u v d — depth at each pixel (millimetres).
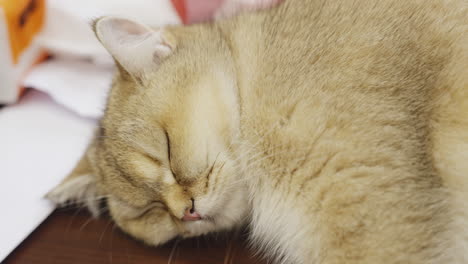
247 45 647
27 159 700
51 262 636
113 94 673
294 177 611
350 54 614
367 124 597
